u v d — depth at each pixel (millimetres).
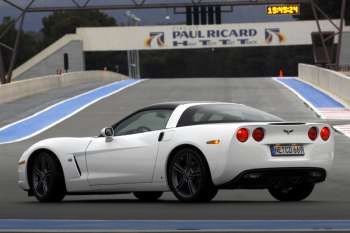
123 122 35062
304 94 128625
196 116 32969
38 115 107500
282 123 31906
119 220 26734
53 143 35875
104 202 35031
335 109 105750
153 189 33531
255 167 31234
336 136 78188
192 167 32062
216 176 31359
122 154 34188
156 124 33844
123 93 139000
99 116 103875
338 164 56375
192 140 31953
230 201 34438
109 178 34594
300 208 30234
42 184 35938
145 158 33469
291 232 22969
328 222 25469
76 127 93125
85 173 35281
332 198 36875
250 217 27094
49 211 30453
